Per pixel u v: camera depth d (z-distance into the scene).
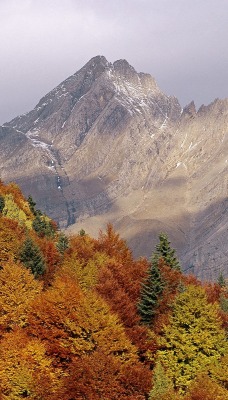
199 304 77.81
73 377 67.69
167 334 77.62
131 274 104.44
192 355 74.88
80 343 72.06
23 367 69.06
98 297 77.88
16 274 82.25
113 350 72.31
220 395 67.88
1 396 67.69
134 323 83.50
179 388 73.19
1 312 79.62
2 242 103.50
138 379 69.19
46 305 74.94
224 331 79.94
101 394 67.00
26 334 74.69
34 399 68.12
